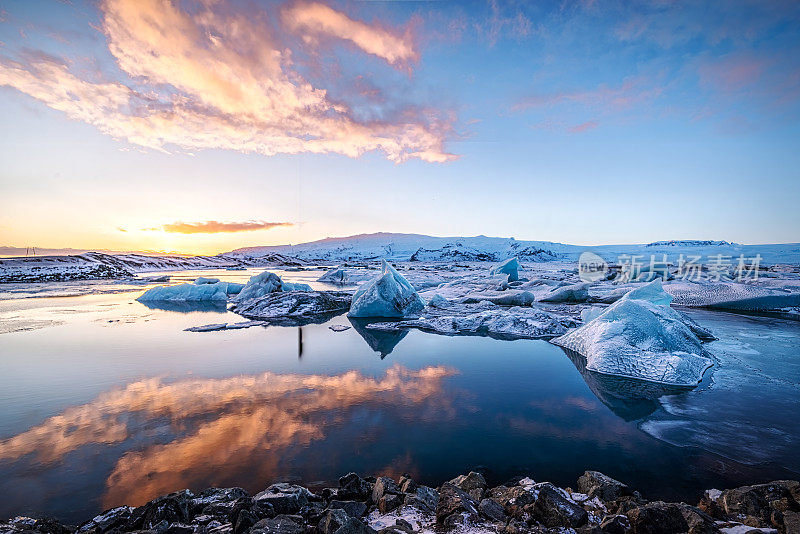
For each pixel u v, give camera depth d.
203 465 4.29
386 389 6.86
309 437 4.97
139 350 9.70
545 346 10.24
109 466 4.27
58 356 9.13
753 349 9.44
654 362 7.52
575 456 4.47
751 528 2.93
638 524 2.92
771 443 4.75
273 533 2.71
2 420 5.50
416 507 3.30
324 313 16.48
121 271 44.88
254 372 7.89
